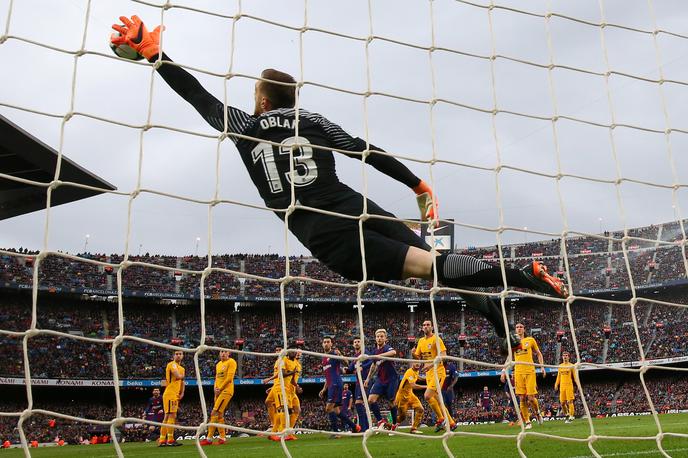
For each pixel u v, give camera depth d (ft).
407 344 173.37
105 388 153.17
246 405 156.66
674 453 27.12
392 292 184.55
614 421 64.64
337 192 16.22
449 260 15.87
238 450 41.37
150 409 81.82
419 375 55.67
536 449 31.24
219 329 173.37
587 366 18.69
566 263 19.57
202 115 17.19
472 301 17.69
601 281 189.98
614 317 180.24
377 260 15.74
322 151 16.52
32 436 117.60
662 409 140.26
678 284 177.78
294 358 51.83
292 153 16.22
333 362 54.24
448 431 16.49
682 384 153.79
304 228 16.20
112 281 168.45
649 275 186.91
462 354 166.91
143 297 166.20
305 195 16.14
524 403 58.03
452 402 51.70
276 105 17.51
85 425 128.26
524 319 182.91
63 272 160.86
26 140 79.66
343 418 54.60
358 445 40.68
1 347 136.87
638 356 162.40
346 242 15.78
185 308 177.06
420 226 18.12
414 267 15.87
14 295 154.10
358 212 15.99
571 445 32.50
